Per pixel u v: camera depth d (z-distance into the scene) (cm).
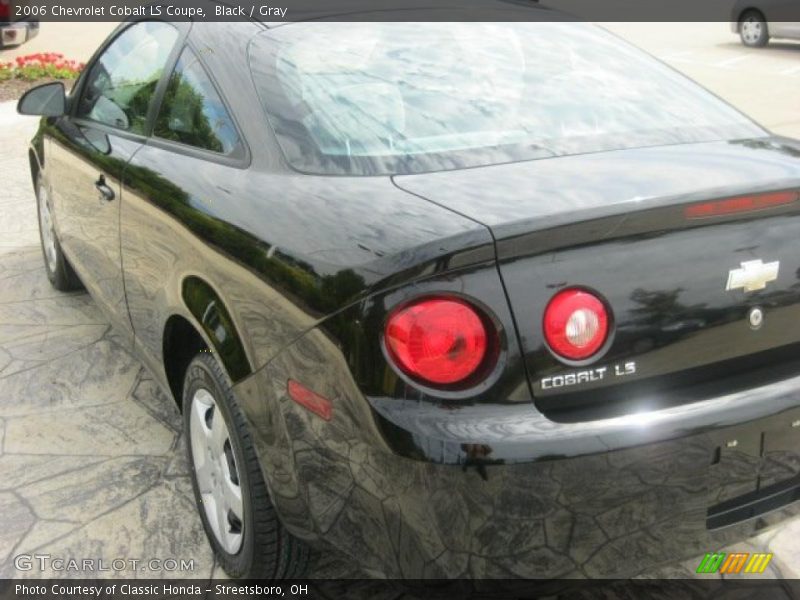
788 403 201
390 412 178
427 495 178
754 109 1026
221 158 252
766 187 200
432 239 179
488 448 175
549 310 182
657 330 191
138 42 336
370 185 214
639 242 190
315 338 191
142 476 312
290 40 266
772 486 209
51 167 394
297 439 204
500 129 242
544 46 287
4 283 489
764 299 204
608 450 182
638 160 225
